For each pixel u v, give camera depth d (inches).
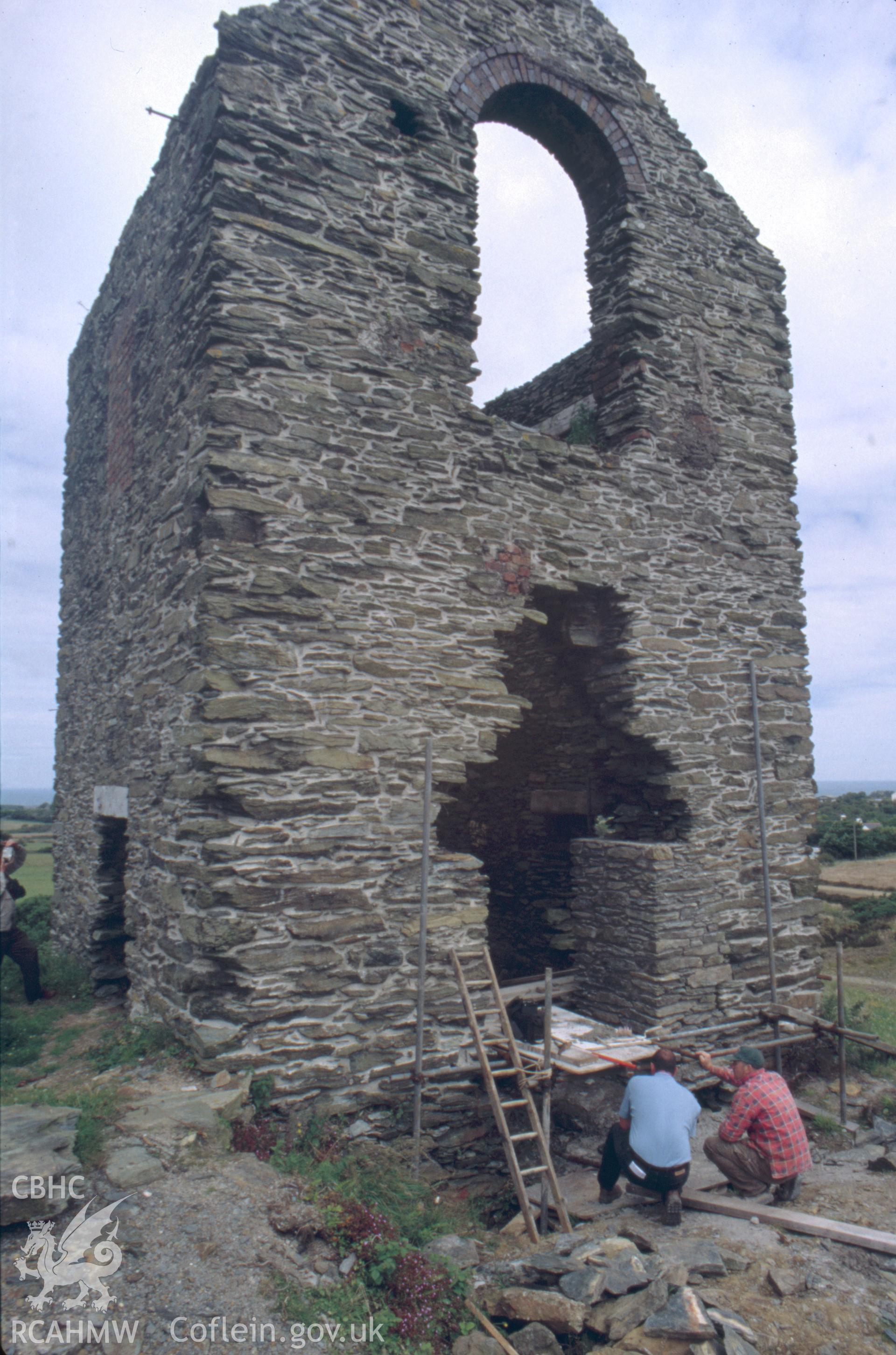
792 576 382.0
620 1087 286.2
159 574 291.3
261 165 265.6
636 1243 193.2
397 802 260.2
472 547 289.4
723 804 341.7
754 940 339.3
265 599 246.5
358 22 293.3
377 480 271.7
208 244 256.4
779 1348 156.3
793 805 362.0
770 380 392.2
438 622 277.3
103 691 380.2
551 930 397.1
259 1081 225.3
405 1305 159.0
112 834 374.6
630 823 358.6
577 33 355.6
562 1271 172.7
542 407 448.5
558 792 396.2
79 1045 270.1
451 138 308.0
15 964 368.2
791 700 370.6
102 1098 200.2
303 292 266.2
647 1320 157.8
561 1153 269.7
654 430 348.2
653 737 329.1
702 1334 153.1
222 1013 230.4
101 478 408.2
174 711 262.7
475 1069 241.0
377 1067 244.7
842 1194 229.9
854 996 471.5
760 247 401.1
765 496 379.9
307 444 259.6
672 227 369.4
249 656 242.1
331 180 277.4
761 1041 322.7
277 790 241.3
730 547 363.9
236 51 266.7
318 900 243.3
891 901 703.1
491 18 329.4
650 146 369.4
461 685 277.6
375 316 279.3
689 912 323.6
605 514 328.2
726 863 337.7
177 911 245.3
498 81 326.3
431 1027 256.4
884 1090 320.2
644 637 332.8
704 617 351.6
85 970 367.6
